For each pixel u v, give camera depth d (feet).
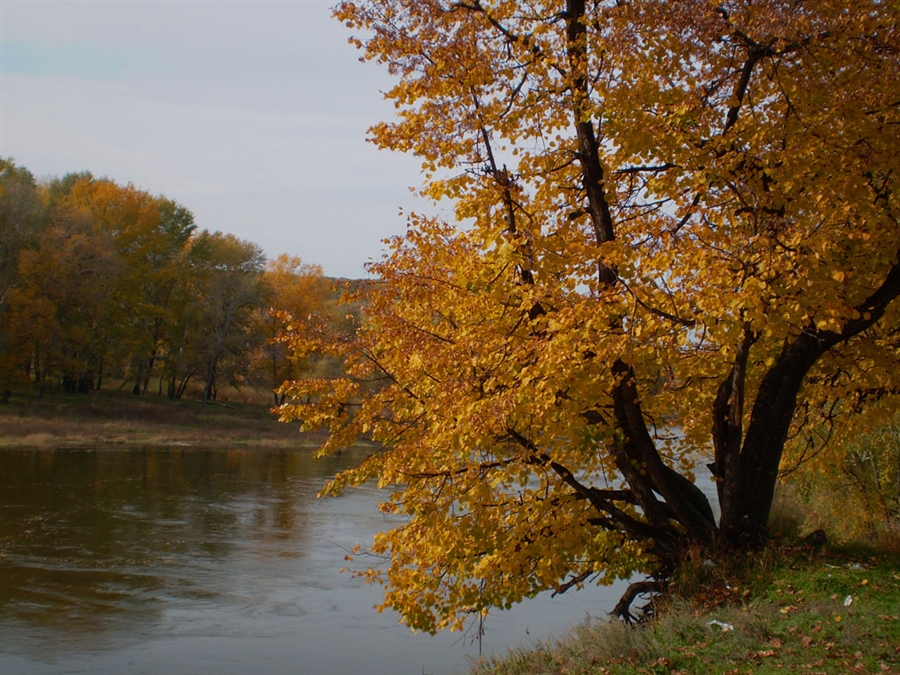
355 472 28.37
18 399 165.58
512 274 27.07
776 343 29.19
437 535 26.30
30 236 165.78
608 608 52.11
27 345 161.17
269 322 186.70
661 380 31.55
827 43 24.63
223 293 194.29
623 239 26.37
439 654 44.52
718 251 21.86
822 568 25.04
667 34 25.23
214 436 163.12
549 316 23.76
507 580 27.14
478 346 25.40
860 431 34.19
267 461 134.00
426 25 27.43
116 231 189.47
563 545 26.91
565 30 28.35
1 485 92.38
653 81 25.66
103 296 172.45
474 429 22.85
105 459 120.98
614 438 28.43
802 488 58.59
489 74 26.78
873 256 24.66
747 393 31.17
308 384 29.32
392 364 28.91
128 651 44.50
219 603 53.78
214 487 101.60
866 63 24.44
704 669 19.71
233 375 205.26
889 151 23.62
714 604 23.75
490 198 26.86
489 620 49.83
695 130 26.14
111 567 60.95
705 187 23.98
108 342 181.98
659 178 26.27
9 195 164.35
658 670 20.29
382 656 44.29
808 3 23.86
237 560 64.90
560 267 26.27
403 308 29.45
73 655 43.70
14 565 60.03
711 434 31.04
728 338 21.11
